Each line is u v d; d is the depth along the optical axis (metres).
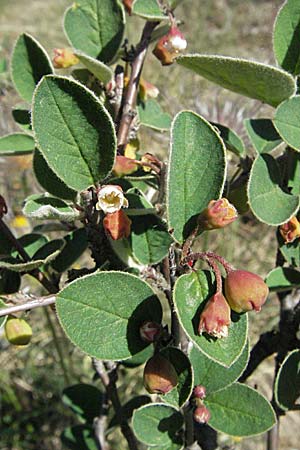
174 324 0.18
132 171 0.19
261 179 0.19
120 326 0.17
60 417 0.50
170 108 0.56
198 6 1.10
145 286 0.17
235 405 0.20
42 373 0.51
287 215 0.19
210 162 0.17
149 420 0.20
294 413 0.53
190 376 0.18
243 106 0.50
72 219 0.19
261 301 0.16
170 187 0.17
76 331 0.17
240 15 1.12
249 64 0.18
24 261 0.21
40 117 0.17
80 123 0.17
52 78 0.16
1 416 0.50
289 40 0.21
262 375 0.53
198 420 0.20
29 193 0.55
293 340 0.24
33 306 0.18
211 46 1.03
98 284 0.17
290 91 0.19
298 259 0.22
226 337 0.16
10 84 0.47
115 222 0.18
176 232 0.17
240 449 0.48
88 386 0.28
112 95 0.22
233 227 0.59
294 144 0.19
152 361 0.17
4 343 0.52
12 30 1.08
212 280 0.17
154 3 0.22
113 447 0.46
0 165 0.55
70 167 0.17
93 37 0.23
